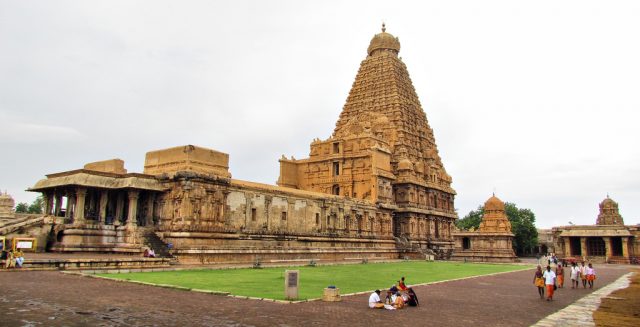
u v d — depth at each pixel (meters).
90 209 56.06
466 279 47.03
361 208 84.38
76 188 52.66
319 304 25.55
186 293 27.78
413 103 116.44
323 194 77.88
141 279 34.38
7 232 47.62
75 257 41.91
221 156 62.62
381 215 90.25
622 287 41.56
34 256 42.12
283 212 67.81
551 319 23.11
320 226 74.50
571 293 36.16
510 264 85.38
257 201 63.81
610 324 21.77
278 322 19.94
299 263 63.41
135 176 55.19
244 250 58.75
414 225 100.94
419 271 56.28
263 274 42.97
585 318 23.52
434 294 33.06
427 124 120.56
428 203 107.88
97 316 19.89
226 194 59.22
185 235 53.47
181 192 55.16
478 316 23.62
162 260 47.44
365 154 93.25
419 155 110.62
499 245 97.06
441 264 76.62
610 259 101.88
